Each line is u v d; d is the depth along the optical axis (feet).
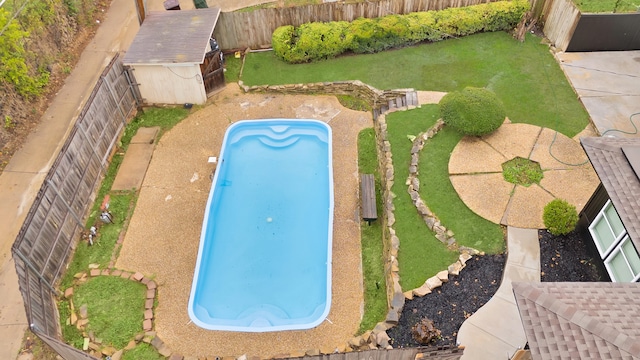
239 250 44.27
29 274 35.14
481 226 41.50
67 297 39.11
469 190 44.16
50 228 38.65
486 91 49.70
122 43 63.41
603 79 55.77
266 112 56.44
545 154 47.19
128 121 54.65
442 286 37.65
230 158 52.13
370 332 35.76
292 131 54.80
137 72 53.36
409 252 40.04
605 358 22.63
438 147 48.49
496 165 46.24
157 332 37.11
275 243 44.75
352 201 46.70
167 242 43.45
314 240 44.98
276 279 42.01
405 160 47.70
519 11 62.80
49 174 38.65
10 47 49.90
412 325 35.40
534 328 24.82
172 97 56.39
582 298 26.09
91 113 46.09
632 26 56.80
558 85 55.62
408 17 61.93
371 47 62.03
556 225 39.04
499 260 39.24
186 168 50.21
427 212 42.45
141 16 57.36
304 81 59.00
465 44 63.05
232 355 35.76
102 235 43.98
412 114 52.60
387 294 38.65
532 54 60.70
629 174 33.17
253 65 62.08
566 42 59.26
